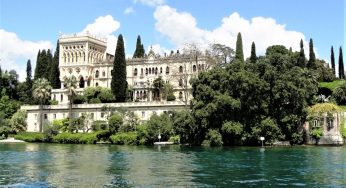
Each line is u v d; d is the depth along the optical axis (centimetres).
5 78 18450
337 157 6894
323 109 10488
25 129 14988
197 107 10512
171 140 11450
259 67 10512
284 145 10344
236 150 8656
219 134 10112
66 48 18762
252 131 10106
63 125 13812
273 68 10344
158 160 6562
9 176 4816
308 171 5153
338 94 12988
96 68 18475
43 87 15362
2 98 16450
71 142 12625
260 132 10119
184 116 10781
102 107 13975
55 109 15200
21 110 15162
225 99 9919
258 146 10075
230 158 6812
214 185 4194
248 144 10456
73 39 18625
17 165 5941
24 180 4522
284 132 10550
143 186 4144
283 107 10556
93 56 18925
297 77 10388
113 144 11838
